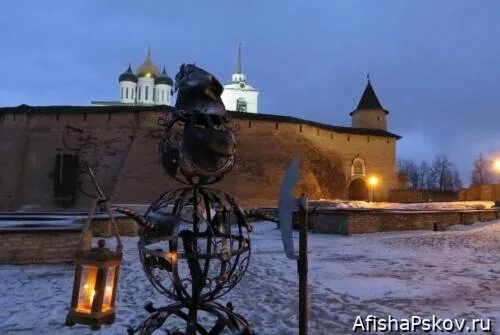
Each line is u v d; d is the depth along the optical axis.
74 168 35.56
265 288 7.45
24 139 36.31
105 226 15.73
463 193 38.19
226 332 4.76
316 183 37.03
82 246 3.14
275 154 37.12
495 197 34.59
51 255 9.77
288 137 38.41
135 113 36.12
